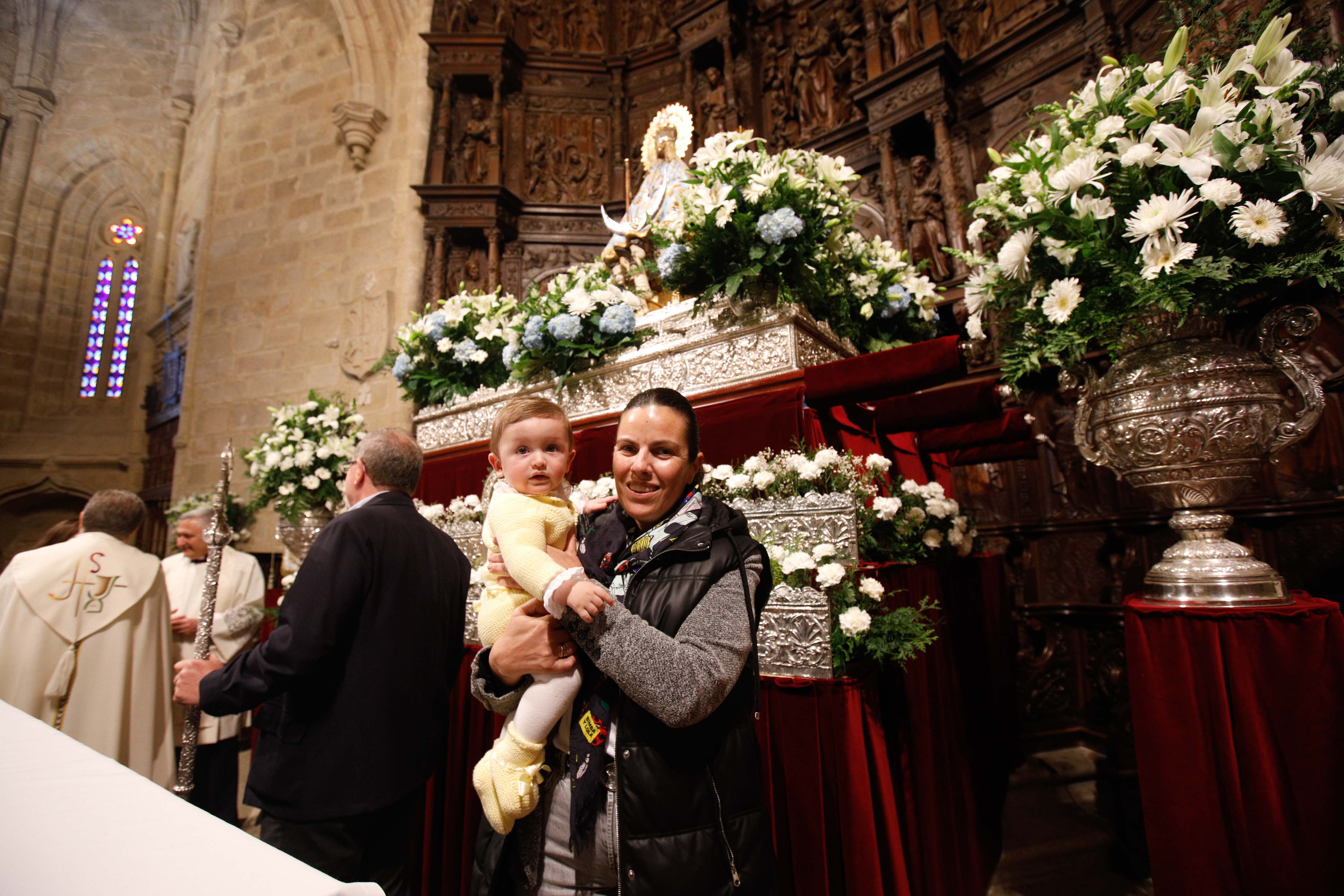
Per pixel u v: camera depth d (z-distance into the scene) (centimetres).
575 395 311
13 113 1275
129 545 312
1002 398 239
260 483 441
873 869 164
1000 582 384
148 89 1311
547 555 128
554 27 774
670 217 324
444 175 712
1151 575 191
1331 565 292
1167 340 190
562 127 748
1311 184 163
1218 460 178
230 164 892
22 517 1229
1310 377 177
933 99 500
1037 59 475
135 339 1302
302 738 171
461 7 739
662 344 285
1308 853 149
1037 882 262
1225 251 179
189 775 232
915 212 520
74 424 1260
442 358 385
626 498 137
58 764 104
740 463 237
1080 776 355
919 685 222
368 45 791
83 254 1329
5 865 71
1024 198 213
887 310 335
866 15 563
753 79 655
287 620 170
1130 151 180
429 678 188
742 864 114
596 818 124
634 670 107
